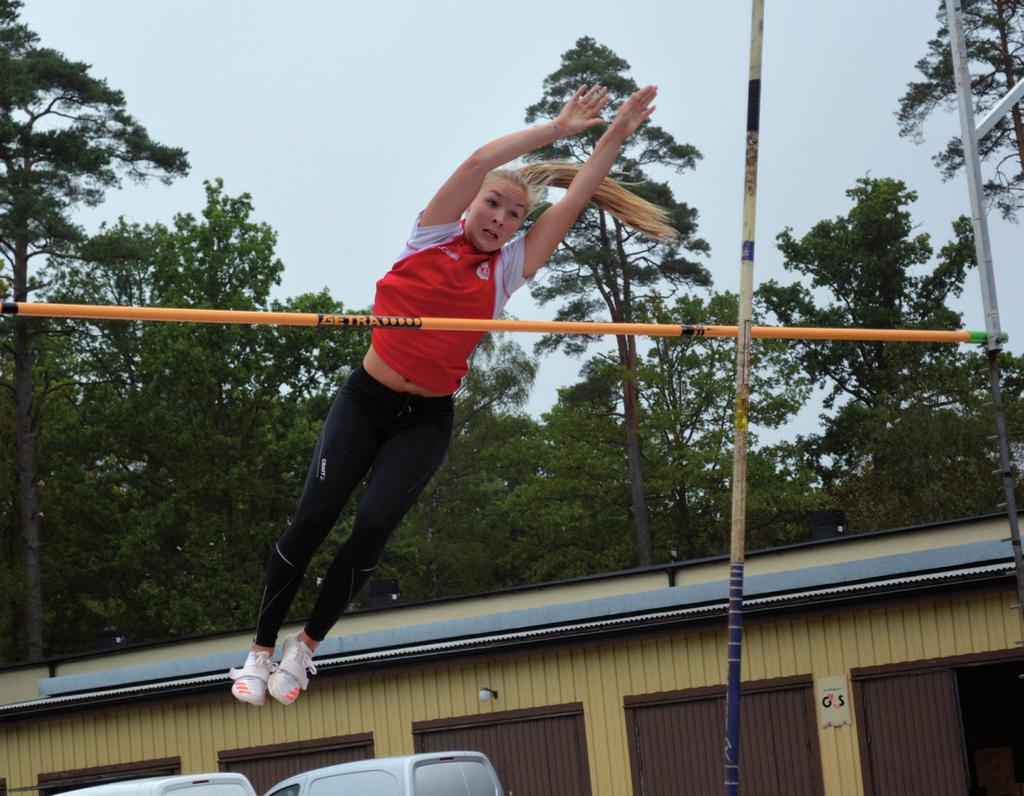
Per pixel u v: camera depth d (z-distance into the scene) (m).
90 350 44.50
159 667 21.53
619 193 4.95
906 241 48.28
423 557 48.81
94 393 42.84
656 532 44.34
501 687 18.17
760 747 16.70
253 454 40.03
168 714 20.09
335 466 4.36
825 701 16.33
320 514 4.31
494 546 51.12
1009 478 10.12
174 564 40.84
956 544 18.77
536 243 4.70
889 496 38.97
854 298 48.22
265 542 39.53
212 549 39.72
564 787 17.70
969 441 38.47
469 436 50.31
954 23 10.06
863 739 16.05
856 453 47.16
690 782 16.95
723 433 43.25
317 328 40.62
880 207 48.12
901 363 45.59
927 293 48.34
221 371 39.31
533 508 46.06
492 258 4.64
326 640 20.70
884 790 15.86
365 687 18.97
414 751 18.55
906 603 15.93
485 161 4.42
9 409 41.22
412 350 4.41
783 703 16.64
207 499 39.88
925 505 37.88
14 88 33.25
